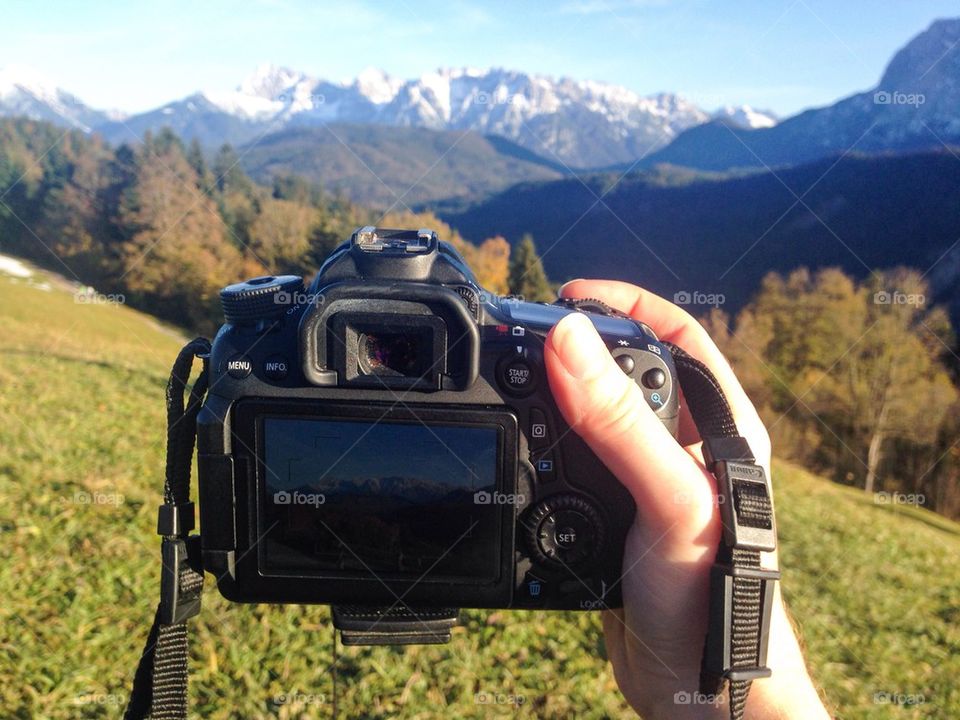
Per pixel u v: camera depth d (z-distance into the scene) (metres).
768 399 26.06
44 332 17.81
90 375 10.53
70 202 35.22
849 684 4.85
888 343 26.09
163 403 9.12
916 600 6.80
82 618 3.85
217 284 27.78
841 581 6.91
